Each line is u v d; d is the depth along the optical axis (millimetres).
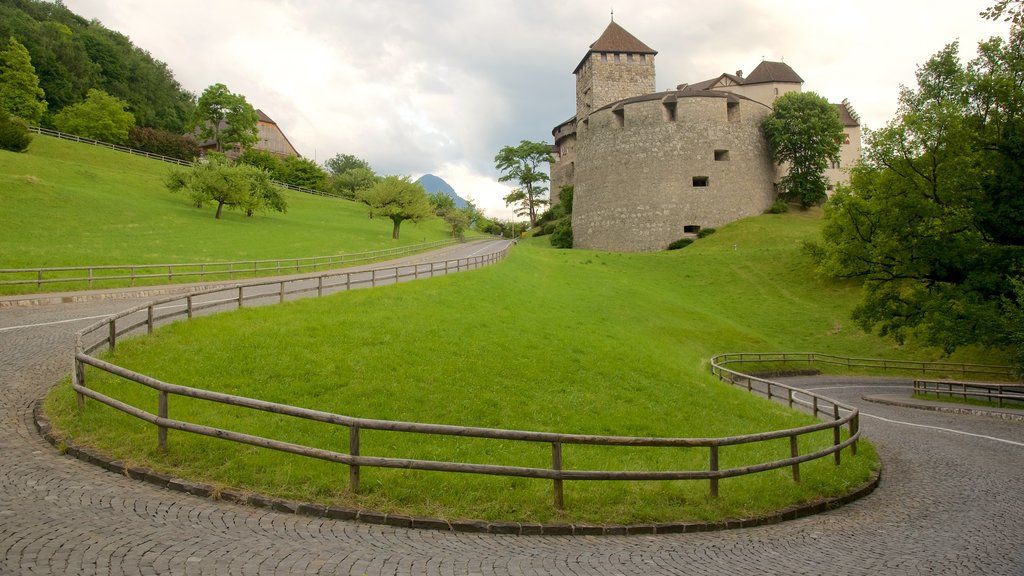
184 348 15680
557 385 18750
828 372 39219
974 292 26953
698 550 8328
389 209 71812
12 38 87250
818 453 12555
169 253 43719
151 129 102062
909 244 28172
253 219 71375
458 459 11625
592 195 86812
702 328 43125
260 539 7004
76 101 103250
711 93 81938
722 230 77688
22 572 5480
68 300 25969
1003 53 25703
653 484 10852
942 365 38219
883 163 29422
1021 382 33531
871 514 10984
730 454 14977
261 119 137750
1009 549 8742
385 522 8188
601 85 94000
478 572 6672
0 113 72750
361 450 11320
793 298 52875
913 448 17547
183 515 7500
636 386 20500
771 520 10211
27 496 7441
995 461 15914
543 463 12047
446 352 19219
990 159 25719
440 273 39938
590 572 7016
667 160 80750
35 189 56188
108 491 7996
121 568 5785
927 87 28109
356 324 20219
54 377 13219
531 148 124938
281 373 15094
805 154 82188
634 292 49156
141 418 9648
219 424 11219
